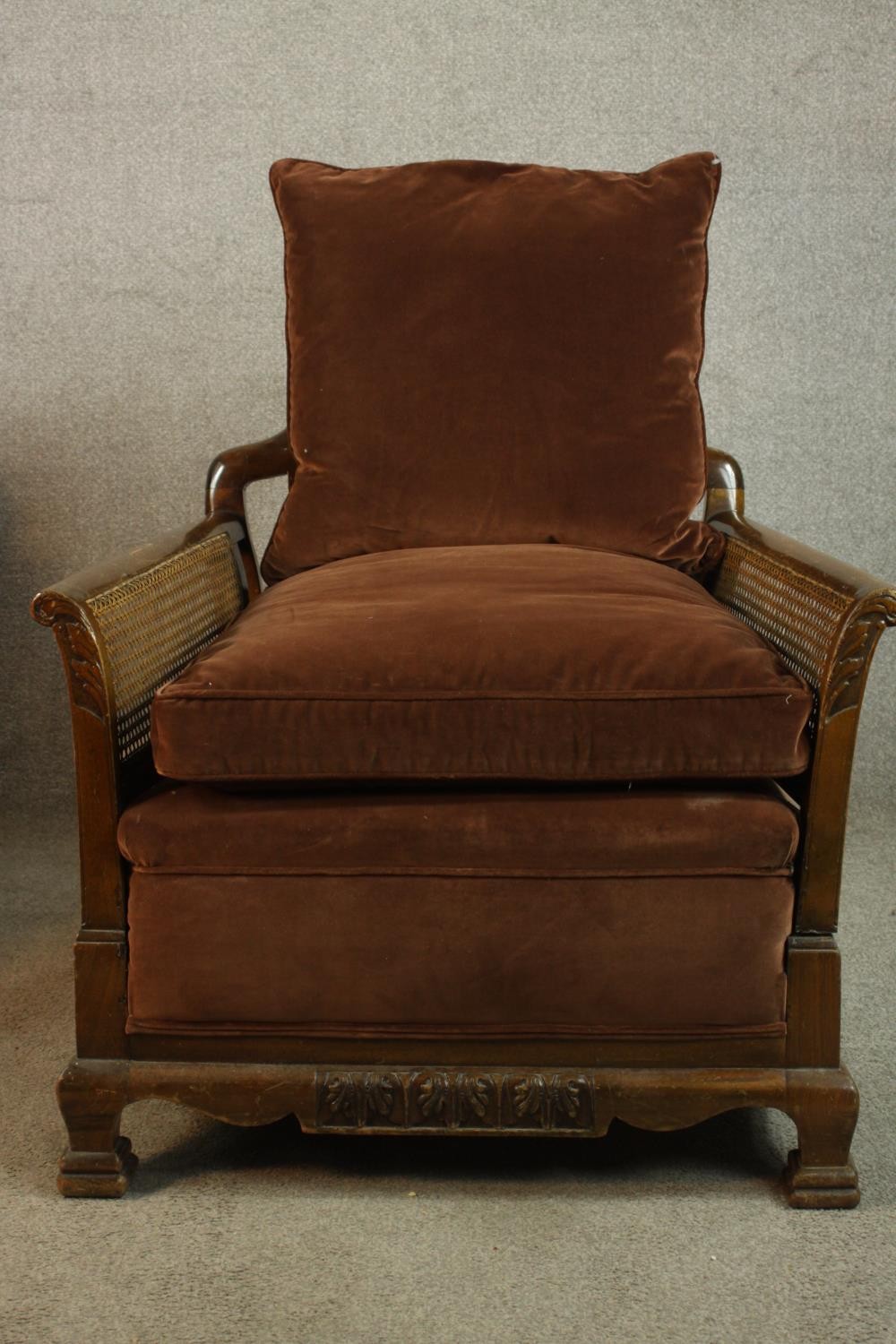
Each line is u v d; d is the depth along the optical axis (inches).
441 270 68.3
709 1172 55.4
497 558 60.8
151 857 50.4
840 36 90.7
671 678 49.7
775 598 59.5
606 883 50.3
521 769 49.8
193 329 93.8
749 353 94.1
